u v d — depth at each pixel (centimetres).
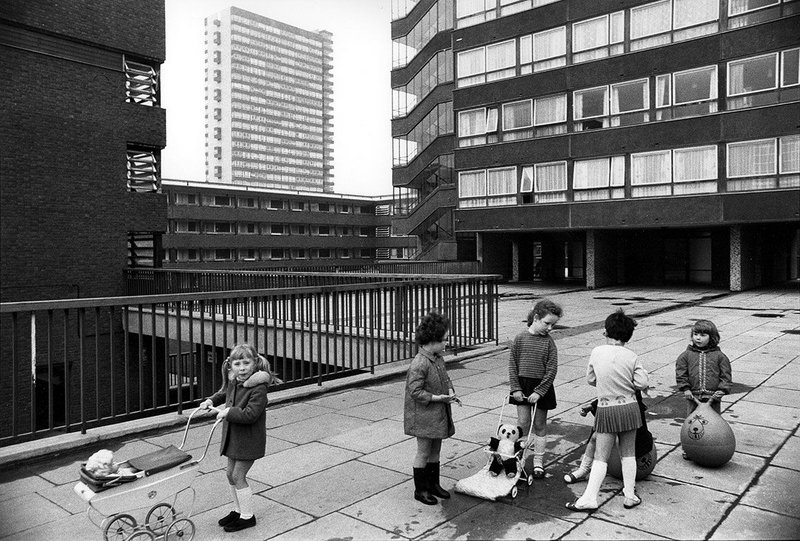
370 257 7500
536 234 3481
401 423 646
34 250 1788
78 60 1888
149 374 1834
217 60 16712
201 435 616
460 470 506
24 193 1767
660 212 2509
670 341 1187
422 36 4138
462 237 3622
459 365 966
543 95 2858
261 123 17125
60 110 1847
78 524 411
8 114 1733
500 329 1389
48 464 535
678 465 507
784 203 2219
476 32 3092
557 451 550
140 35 2047
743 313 1658
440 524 404
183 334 1489
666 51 2491
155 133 2094
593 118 2709
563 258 3541
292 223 6612
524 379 489
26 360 1638
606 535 383
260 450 403
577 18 2747
